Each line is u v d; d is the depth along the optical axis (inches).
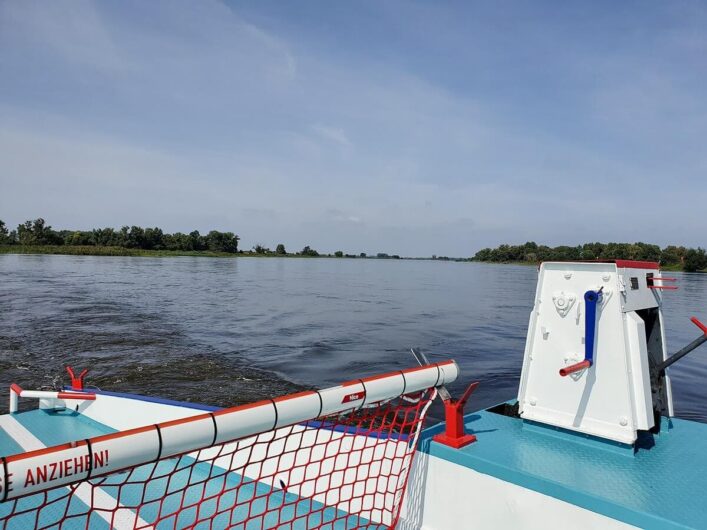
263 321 836.6
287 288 1669.5
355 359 542.6
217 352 564.4
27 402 378.6
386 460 118.9
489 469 104.3
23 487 59.8
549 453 109.7
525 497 99.2
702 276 2800.2
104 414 201.9
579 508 92.5
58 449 63.1
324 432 129.3
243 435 81.9
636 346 111.4
